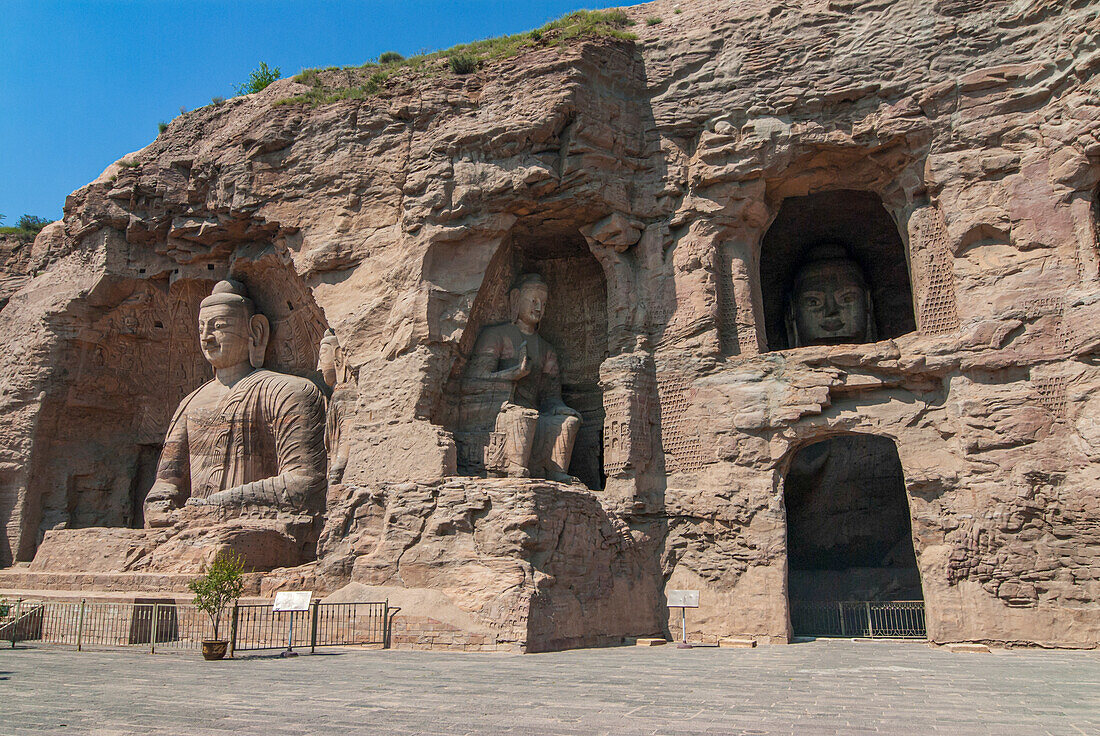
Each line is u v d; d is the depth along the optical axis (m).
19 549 22.92
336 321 20.45
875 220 22.47
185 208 23.55
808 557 23.86
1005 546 16.41
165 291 24.73
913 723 7.37
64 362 24.14
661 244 20.03
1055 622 15.78
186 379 25.64
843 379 18.30
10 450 23.56
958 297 17.77
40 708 8.15
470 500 16.59
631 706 8.27
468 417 19.48
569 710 8.02
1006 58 18.09
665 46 20.59
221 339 23.06
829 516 23.86
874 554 23.33
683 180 19.95
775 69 19.53
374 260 20.28
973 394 17.20
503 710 8.01
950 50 18.48
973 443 16.98
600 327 21.70
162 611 16.06
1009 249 17.53
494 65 20.33
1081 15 17.17
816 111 19.23
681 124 20.05
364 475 18.72
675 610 18.53
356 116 21.19
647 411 19.30
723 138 19.50
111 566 19.70
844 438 24.05
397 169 20.52
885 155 19.06
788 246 23.48
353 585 16.91
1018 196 17.52
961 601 16.58
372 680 10.33
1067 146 17.17
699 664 12.63
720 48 20.14
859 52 19.06
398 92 20.95
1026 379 16.92
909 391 18.11
